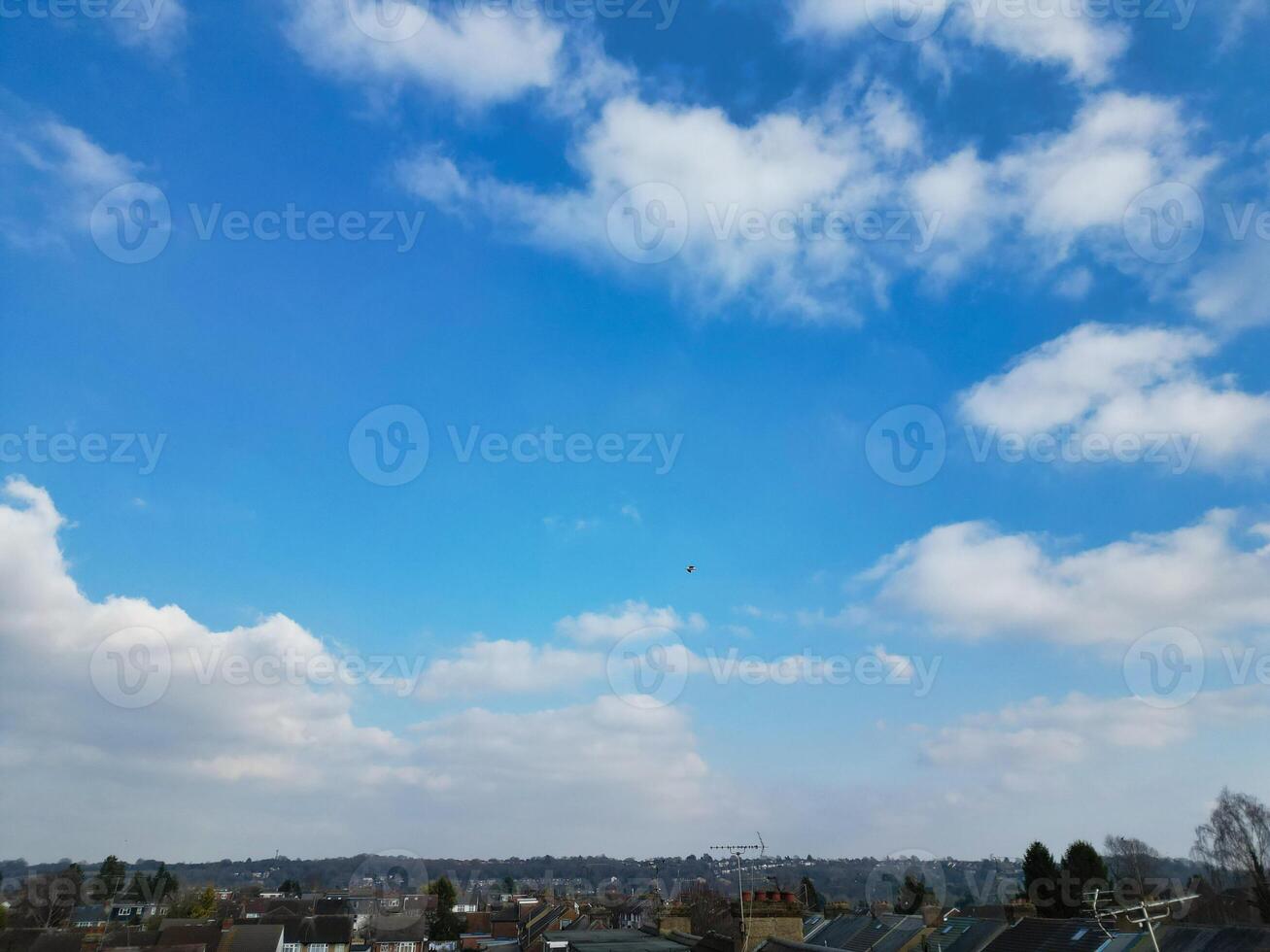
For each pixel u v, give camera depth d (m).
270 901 122.69
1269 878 54.78
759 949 31.86
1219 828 59.16
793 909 33.19
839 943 48.12
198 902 117.75
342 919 97.38
